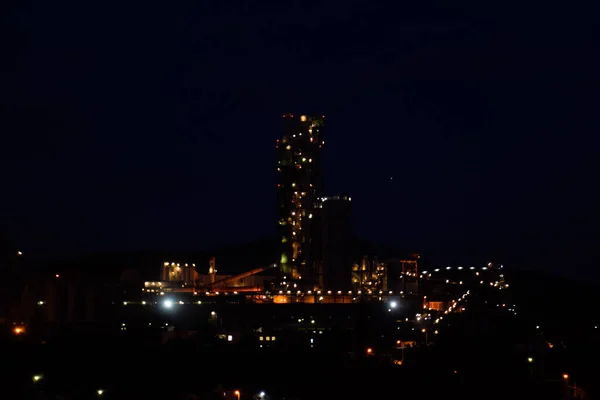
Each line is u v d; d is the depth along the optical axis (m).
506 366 72.81
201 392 65.75
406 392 69.00
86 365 70.31
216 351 78.06
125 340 78.81
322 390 68.75
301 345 83.62
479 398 68.88
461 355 75.12
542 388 70.38
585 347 80.94
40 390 62.28
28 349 72.81
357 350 83.88
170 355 75.19
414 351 79.38
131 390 64.69
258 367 74.19
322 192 132.62
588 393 68.00
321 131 133.38
